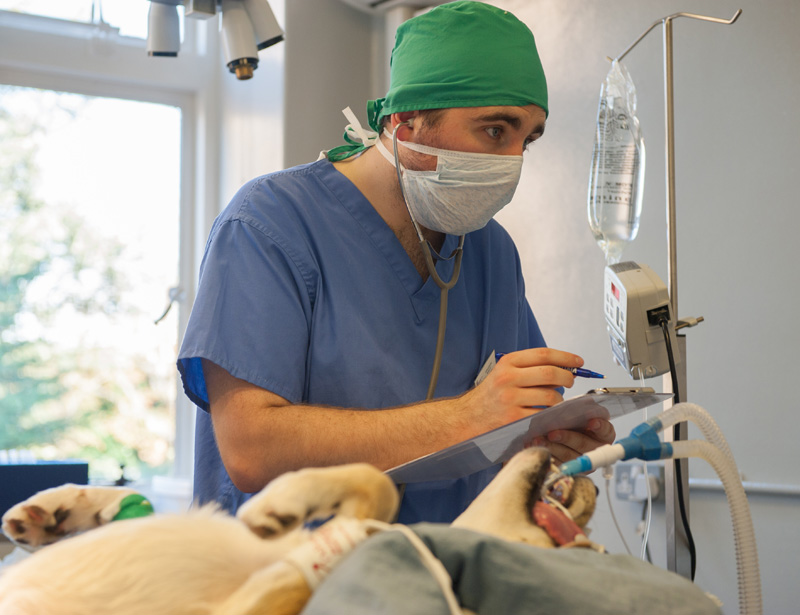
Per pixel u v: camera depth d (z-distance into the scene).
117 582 0.41
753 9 1.89
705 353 1.94
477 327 1.42
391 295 1.31
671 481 1.21
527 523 0.55
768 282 1.85
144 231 3.04
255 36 2.39
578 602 0.43
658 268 2.04
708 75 1.97
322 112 2.87
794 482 1.78
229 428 1.13
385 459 1.08
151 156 3.06
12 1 2.80
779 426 1.81
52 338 2.85
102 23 2.88
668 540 1.22
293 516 0.42
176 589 0.41
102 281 2.95
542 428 0.89
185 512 0.47
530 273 2.35
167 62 3.02
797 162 1.81
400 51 1.28
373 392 1.24
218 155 3.11
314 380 1.23
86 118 2.95
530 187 2.36
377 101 1.36
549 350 1.07
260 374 1.14
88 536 0.44
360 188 1.35
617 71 1.61
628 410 0.97
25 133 2.85
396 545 0.41
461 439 1.07
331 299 1.25
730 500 0.70
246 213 1.25
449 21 1.22
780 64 1.85
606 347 2.14
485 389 1.08
